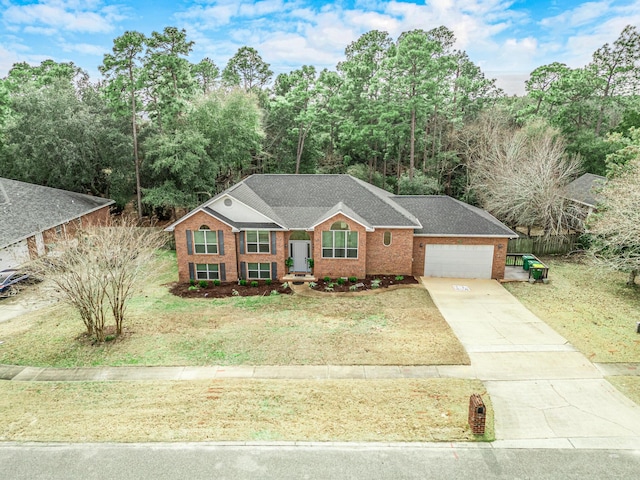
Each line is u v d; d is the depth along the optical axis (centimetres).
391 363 1373
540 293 2064
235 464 939
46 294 1577
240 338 1583
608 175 2452
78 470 926
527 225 3144
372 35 4997
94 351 1496
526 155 3191
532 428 1043
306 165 4741
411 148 3800
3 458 962
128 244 1931
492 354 1427
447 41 4944
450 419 1077
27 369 1383
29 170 3328
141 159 3691
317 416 1097
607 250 2083
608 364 1348
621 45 4144
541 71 4941
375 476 902
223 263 2303
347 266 2289
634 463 924
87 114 3388
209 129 3634
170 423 1077
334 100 4403
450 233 2273
